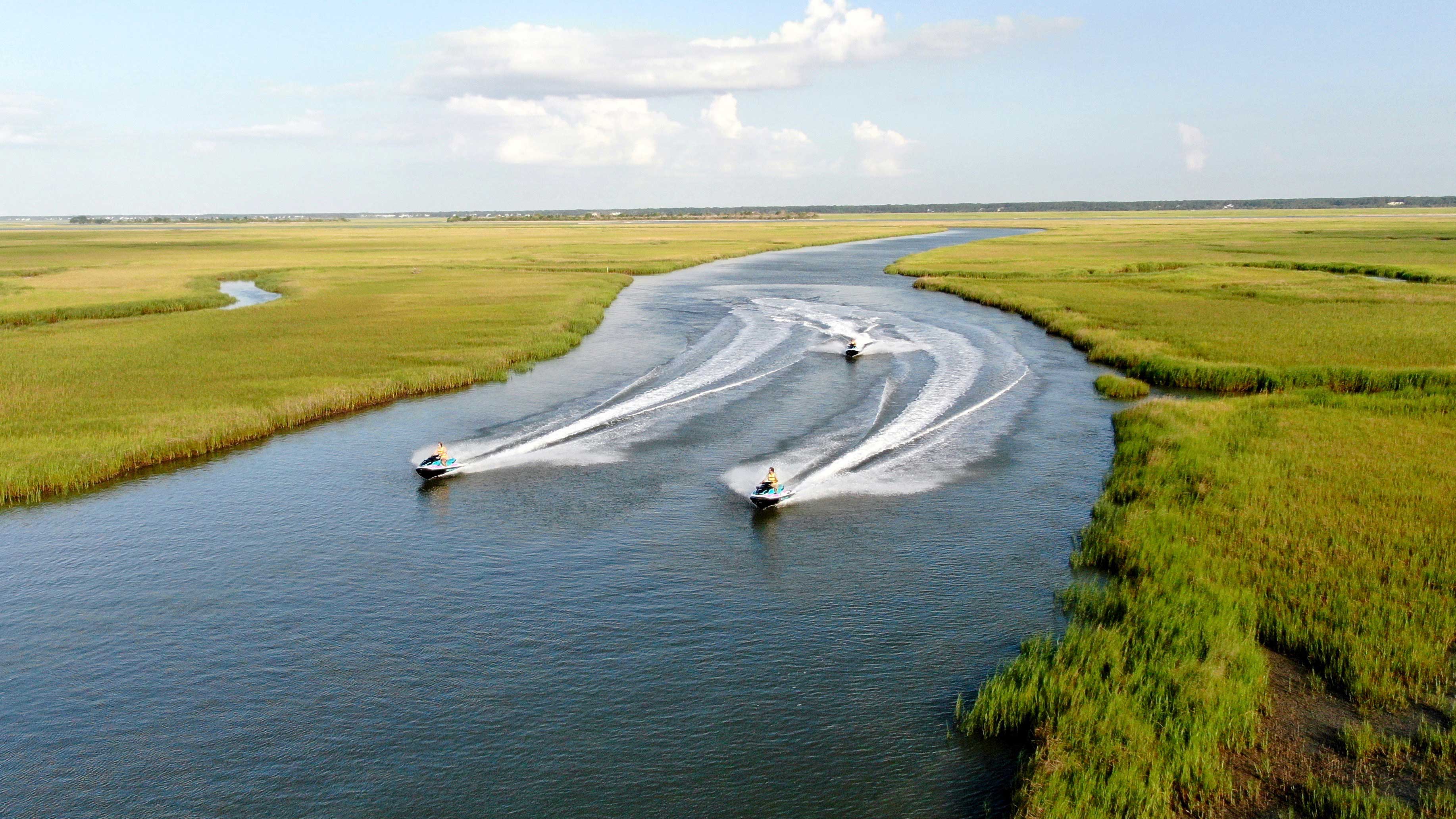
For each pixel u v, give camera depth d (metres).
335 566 26.61
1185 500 29.52
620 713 19.30
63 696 20.27
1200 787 16.23
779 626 22.83
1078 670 19.47
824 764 17.55
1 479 32.16
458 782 17.27
